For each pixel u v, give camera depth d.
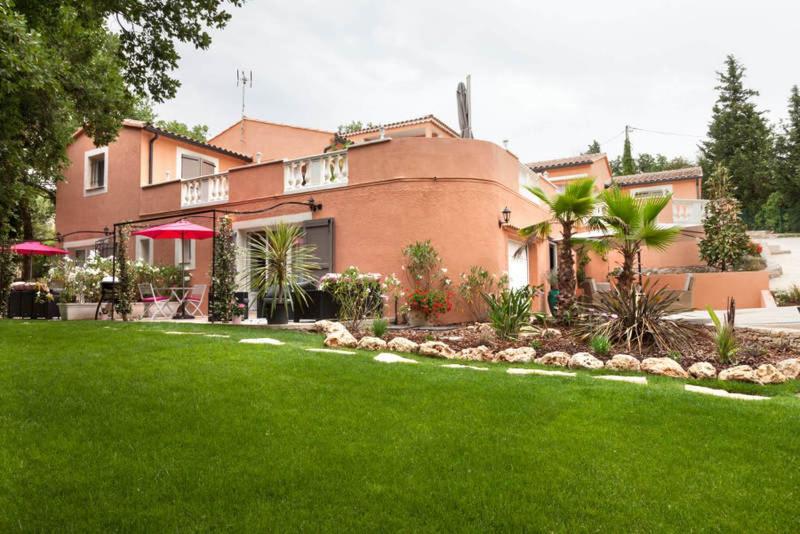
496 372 5.86
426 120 19.33
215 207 15.12
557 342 8.30
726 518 2.72
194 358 6.07
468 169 12.32
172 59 11.34
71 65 12.86
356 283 10.07
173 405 4.30
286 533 2.51
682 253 21.56
